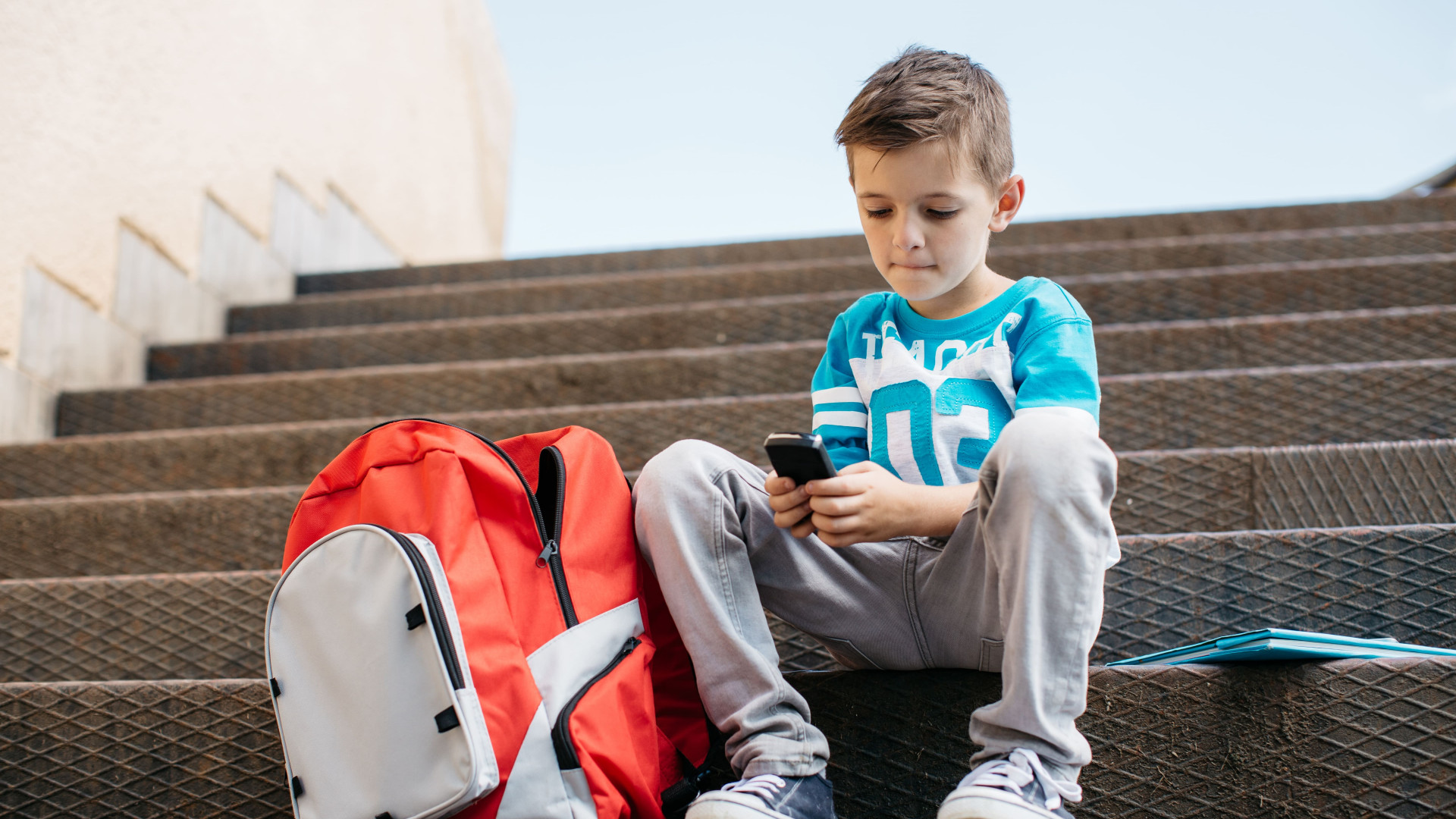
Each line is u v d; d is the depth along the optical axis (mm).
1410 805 1042
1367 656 1087
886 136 1075
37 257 2549
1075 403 1063
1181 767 1096
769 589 1131
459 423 2123
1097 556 939
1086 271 2957
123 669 1599
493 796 933
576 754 941
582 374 2518
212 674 1585
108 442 2293
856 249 3537
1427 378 1968
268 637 1025
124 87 2877
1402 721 1058
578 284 3238
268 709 1243
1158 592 1413
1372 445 1670
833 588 1125
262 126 3645
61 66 2629
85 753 1255
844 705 1170
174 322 3119
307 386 2594
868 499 1021
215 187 3344
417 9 5215
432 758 932
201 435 2281
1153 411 2027
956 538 1055
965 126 1095
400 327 2967
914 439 1162
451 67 5742
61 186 2631
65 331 2648
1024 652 928
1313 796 1063
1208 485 1689
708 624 1038
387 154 4777
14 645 1618
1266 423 1999
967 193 1098
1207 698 1104
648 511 1085
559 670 994
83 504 1961
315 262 4027
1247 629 1387
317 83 4070
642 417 2119
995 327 1191
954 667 1151
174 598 1620
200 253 3262
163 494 2000
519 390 2533
